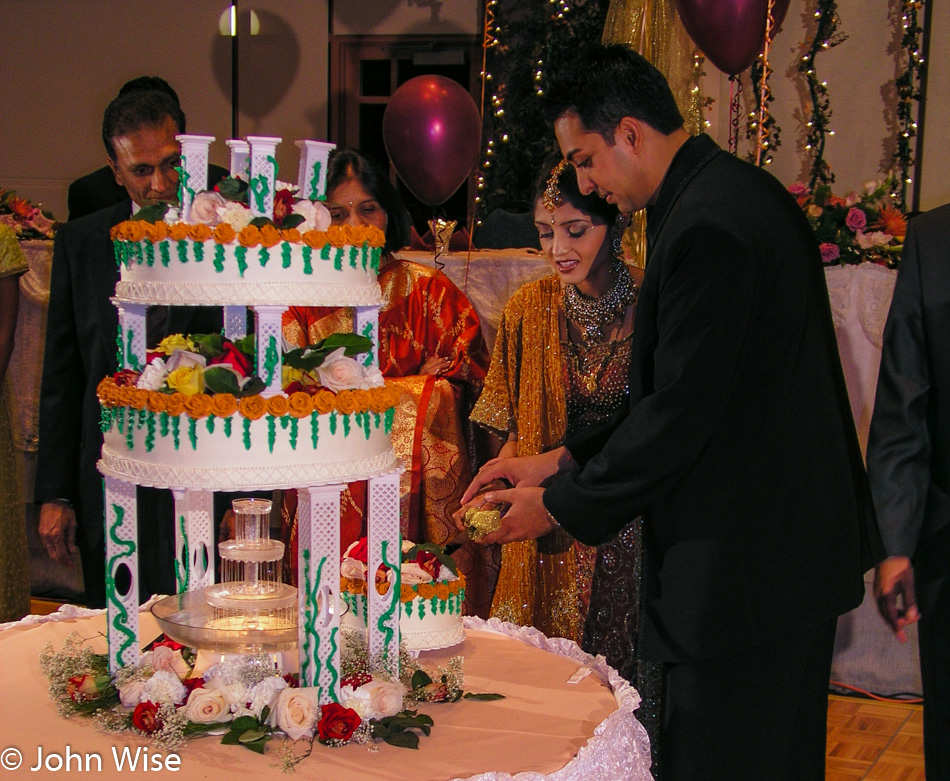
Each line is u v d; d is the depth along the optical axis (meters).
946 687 2.18
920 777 3.04
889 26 6.29
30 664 1.90
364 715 1.62
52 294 2.84
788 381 1.83
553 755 1.54
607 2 6.79
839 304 3.56
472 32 7.58
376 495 1.73
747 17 3.16
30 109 7.96
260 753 1.53
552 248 2.38
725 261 1.77
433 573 2.02
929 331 2.23
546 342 2.49
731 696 1.81
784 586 1.79
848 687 3.74
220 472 1.56
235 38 7.72
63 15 7.83
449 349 3.15
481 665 1.96
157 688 1.64
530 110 7.07
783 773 1.81
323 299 1.62
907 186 6.28
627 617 2.32
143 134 2.60
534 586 2.52
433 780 1.45
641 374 1.94
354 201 3.04
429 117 3.67
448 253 4.05
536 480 2.38
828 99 6.25
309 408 1.58
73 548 2.93
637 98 1.94
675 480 1.82
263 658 1.72
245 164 1.80
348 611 1.93
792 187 3.83
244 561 1.85
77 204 4.88
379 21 7.70
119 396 1.61
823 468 1.83
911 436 2.23
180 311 2.73
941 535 2.19
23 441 4.40
